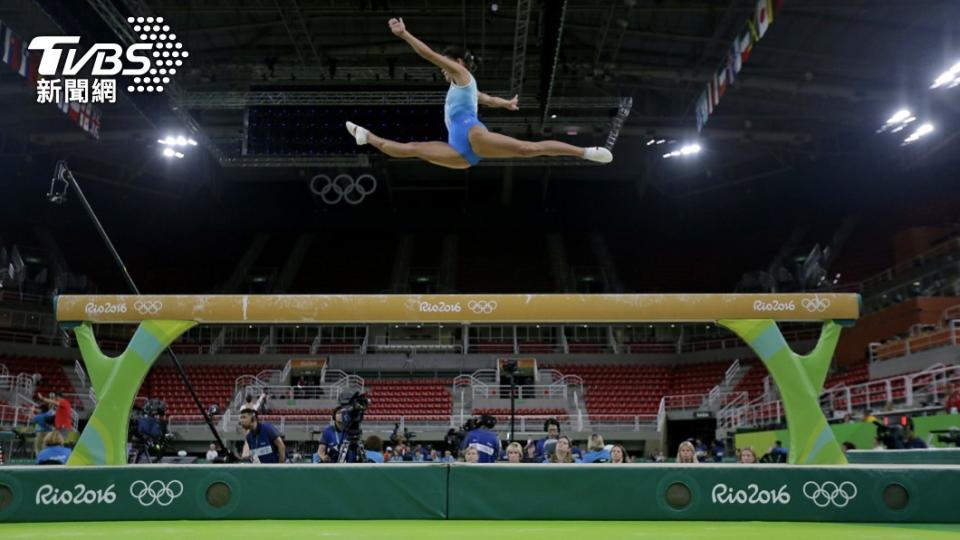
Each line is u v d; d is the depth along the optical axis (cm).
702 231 3944
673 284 3628
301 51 2356
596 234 4156
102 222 3778
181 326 614
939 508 524
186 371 2912
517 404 2550
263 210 3925
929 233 2841
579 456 1194
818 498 532
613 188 3888
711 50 2292
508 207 3894
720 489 536
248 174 3688
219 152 2442
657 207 3897
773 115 2716
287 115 2283
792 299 605
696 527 507
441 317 600
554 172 3662
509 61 2438
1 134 2877
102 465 560
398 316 600
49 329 3061
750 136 2903
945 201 3102
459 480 543
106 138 2861
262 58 2461
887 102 2533
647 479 539
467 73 501
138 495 543
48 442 874
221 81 2495
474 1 2098
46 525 522
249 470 549
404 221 3894
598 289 3638
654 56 2411
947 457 775
